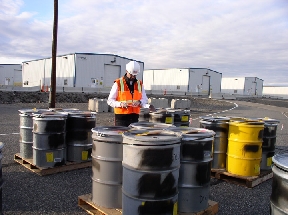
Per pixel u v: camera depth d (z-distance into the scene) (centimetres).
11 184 480
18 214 372
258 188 502
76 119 559
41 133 523
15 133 928
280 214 255
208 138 355
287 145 875
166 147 294
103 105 1777
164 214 301
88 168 583
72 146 567
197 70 4984
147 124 439
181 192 354
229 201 441
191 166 350
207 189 366
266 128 541
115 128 403
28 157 583
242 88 6184
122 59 3775
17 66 5059
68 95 2509
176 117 678
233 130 507
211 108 2362
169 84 5159
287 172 247
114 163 357
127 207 312
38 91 2708
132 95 457
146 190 295
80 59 3388
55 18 1102
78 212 384
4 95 2155
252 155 497
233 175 508
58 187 473
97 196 372
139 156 294
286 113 2131
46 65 3847
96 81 3522
